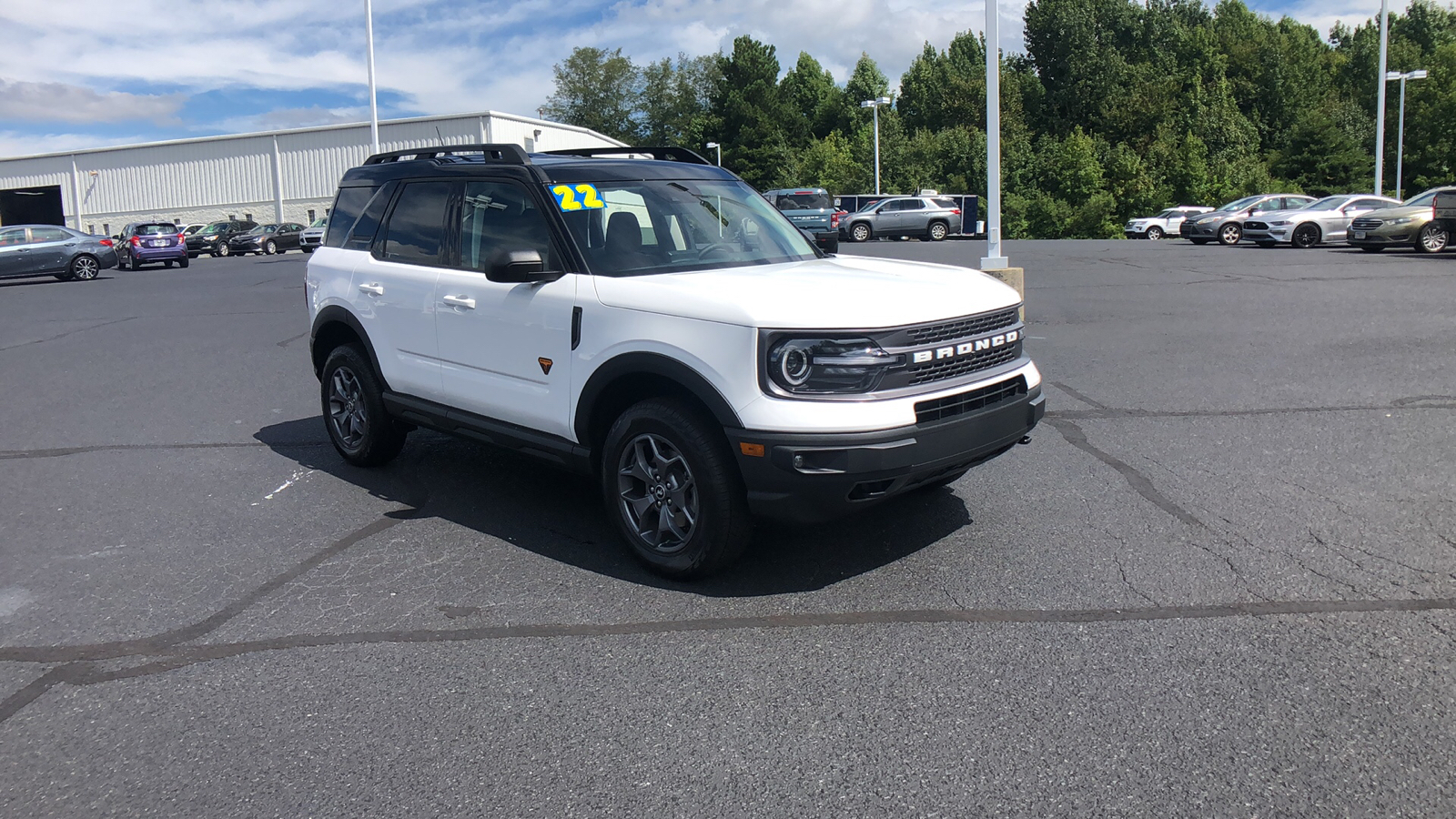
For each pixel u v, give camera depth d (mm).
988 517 4902
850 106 92562
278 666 3510
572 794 2680
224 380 9438
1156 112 68312
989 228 12055
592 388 4281
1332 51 95812
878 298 3902
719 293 3908
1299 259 21156
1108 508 4996
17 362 10992
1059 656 3406
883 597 3965
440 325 5078
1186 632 3564
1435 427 6438
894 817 2535
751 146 88125
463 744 2951
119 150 58188
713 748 2887
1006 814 2537
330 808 2648
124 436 7234
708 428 3939
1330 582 3975
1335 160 63281
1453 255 21156
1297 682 3174
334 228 6133
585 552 4582
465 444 6699
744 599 3990
